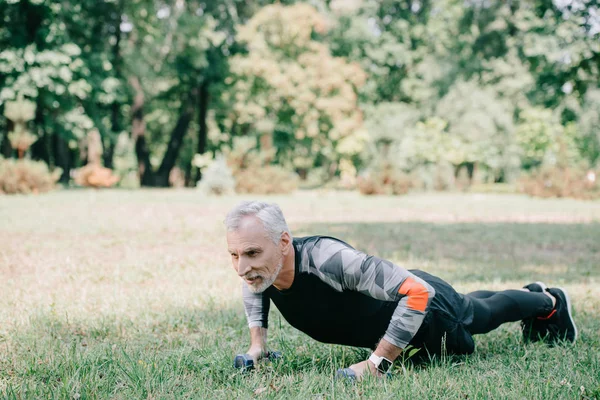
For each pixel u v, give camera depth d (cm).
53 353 340
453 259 775
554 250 892
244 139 2383
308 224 1188
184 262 713
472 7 3650
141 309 469
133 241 891
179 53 3106
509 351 355
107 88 2620
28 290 536
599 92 2858
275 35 3161
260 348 324
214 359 327
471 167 3831
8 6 2300
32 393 270
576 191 2386
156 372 295
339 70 3206
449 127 3481
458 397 270
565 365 318
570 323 368
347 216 1420
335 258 279
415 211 1631
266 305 329
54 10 2348
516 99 3728
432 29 3756
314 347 364
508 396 265
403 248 864
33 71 2278
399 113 3659
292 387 281
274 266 265
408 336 284
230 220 262
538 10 1783
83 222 1119
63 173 3344
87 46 2769
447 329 308
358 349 354
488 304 338
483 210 1719
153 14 2991
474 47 3638
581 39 1706
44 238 898
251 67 3091
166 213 1362
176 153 3372
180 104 3694
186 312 462
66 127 2573
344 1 3616
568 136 3869
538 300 357
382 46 3719
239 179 2295
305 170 4944
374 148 3638
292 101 3147
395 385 274
